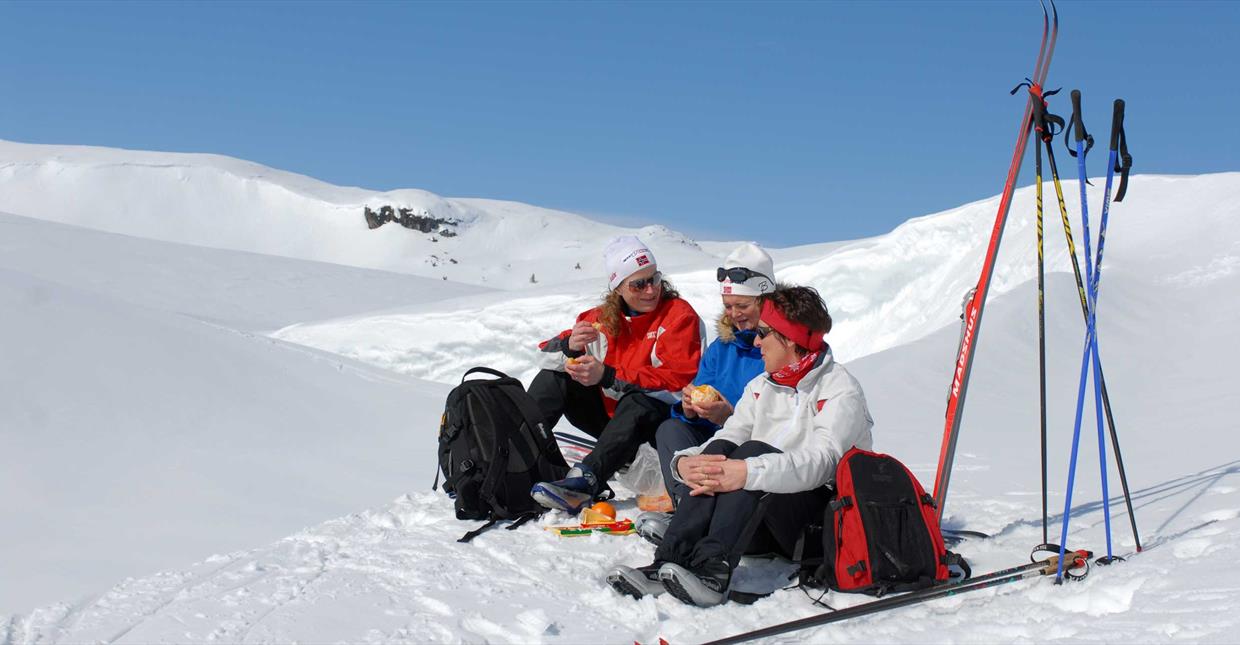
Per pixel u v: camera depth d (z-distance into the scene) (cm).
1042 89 336
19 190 10956
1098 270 314
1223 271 1513
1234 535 311
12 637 304
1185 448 601
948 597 300
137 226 10781
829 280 2167
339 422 927
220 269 4184
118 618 320
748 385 370
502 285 9888
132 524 530
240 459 732
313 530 451
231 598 339
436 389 1186
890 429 798
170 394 878
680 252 9969
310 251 10994
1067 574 299
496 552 392
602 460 444
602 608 323
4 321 904
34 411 758
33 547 473
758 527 352
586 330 459
